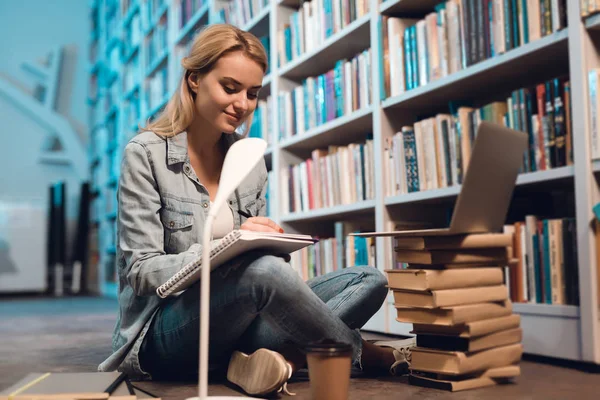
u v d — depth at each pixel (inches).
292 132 121.4
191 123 59.1
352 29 102.1
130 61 227.3
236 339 55.1
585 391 51.8
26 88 275.7
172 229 56.7
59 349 88.5
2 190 266.8
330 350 42.0
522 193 83.1
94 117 281.6
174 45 179.3
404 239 54.6
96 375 49.1
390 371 59.1
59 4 281.9
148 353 57.2
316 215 111.7
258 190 64.7
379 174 95.0
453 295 51.6
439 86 84.6
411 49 91.1
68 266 273.0
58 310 169.9
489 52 77.7
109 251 241.3
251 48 55.5
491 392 51.5
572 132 66.4
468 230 50.8
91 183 274.8
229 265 50.2
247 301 50.0
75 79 282.2
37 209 255.4
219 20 149.8
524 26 72.6
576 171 65.0
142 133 58.3
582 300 64.0
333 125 107.8
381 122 95.5
